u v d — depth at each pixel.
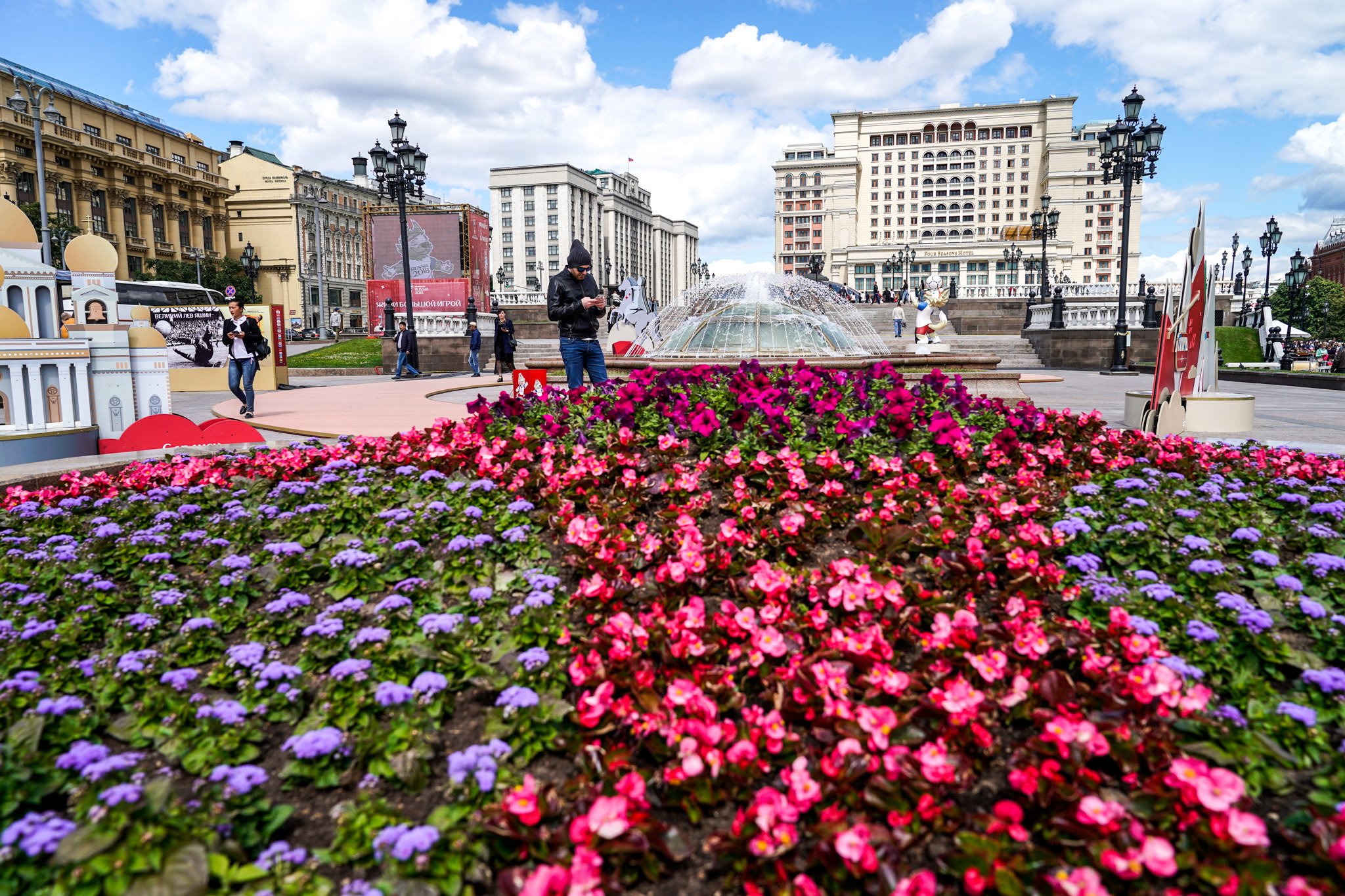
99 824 1.78
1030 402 6.57
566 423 5.84
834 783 2.05
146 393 8.27
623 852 1.87
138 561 3.84
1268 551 3.67
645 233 176.75
